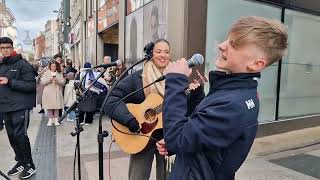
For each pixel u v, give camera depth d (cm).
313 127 730
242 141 120
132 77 262
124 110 247
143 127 252
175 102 128
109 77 657
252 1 602
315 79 752
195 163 125
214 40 552
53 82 725
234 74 123
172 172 135
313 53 738
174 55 514
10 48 389
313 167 465
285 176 427
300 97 718
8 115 399
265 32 119
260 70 124
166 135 127
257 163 476
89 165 450
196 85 174
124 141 255
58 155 498
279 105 672
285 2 652
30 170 408
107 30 1145
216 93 125
